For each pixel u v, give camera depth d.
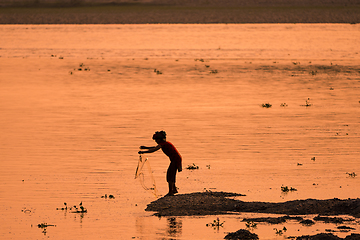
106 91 107.06
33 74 135.00
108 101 94.38
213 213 35.72
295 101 94.81
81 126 71.88
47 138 64.19
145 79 125.56
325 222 33.28
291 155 54.81
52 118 78.25
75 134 66.50
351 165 50.25
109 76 131.12
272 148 58.22
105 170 48.78
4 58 173.38
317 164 50.69
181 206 37.03
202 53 192.00
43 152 56.59
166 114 80.94
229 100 95.50
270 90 108.69
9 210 36.59
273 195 39.75
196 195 39.28
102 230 32.12
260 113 82.00
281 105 89.88
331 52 195.88
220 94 102.81
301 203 36.62
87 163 51.56
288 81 122.69
